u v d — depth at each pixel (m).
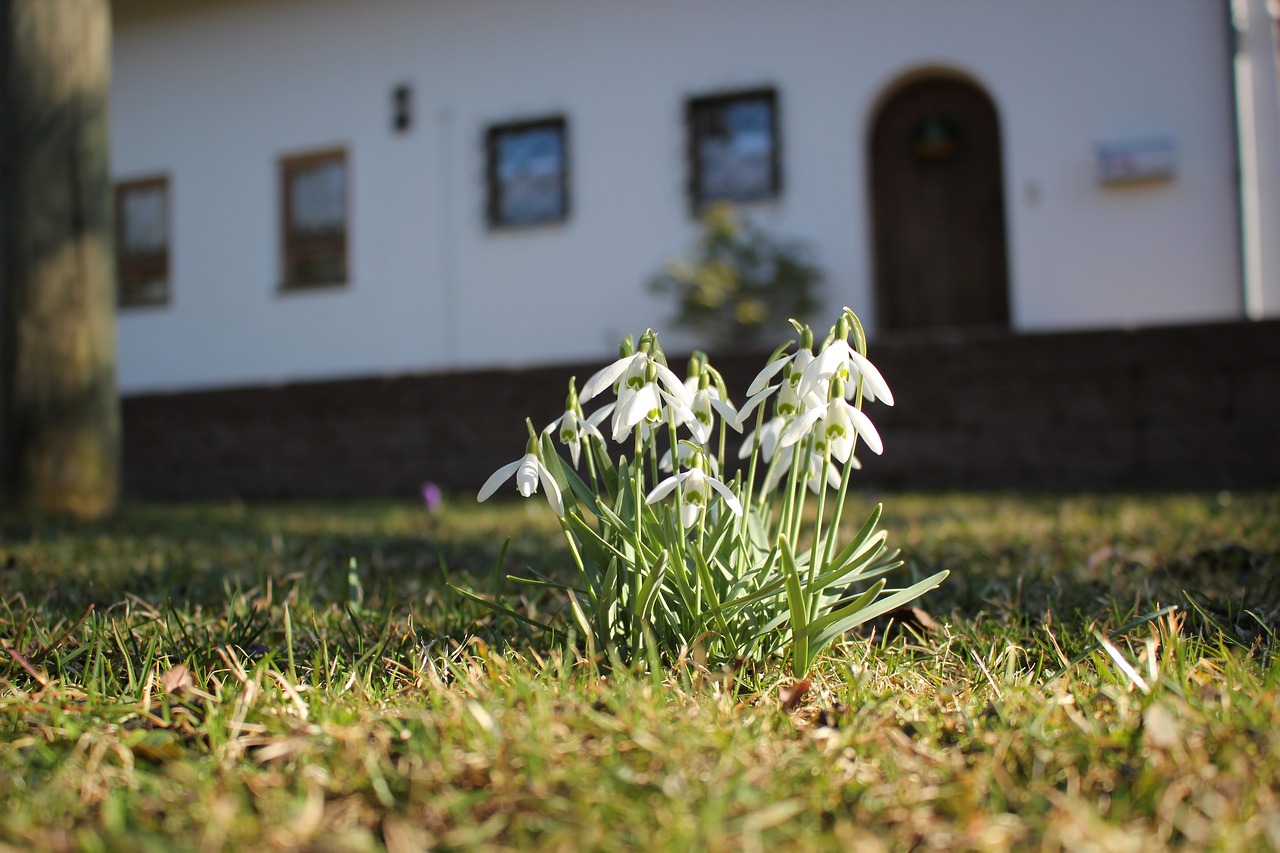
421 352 9.88
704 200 9.18
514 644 1.89
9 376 4.90
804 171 8.91
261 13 10.32
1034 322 8.40
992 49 8.51
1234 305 8.00
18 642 1.86
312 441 6.87
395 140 9.95
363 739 1.35
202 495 7.10
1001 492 5.48
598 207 9.38
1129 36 8.21
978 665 1.74
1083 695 1.53
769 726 1.44
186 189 10.59
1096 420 5.59
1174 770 1.20
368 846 1.03
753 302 8.43
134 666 1.80
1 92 4.92
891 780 1.23
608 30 9.36
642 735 1.30
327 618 2.17
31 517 4.64
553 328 9.50
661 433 4.77
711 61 9.12
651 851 1.02
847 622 1.63
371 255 10.03
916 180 9.23
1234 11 7.97
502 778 1.21
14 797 1.21
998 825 1.10
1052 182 8.37
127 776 1.27
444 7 9.80
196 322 10.55
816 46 8.89
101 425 5.04
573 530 1.70
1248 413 5.39
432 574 2.93
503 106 9.65
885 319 9.28
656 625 1.70
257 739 1.39
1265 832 1.05
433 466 6.60
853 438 1.51
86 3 4.99
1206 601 2.15
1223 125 8.02
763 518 1.89
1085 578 2.54
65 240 4.93
